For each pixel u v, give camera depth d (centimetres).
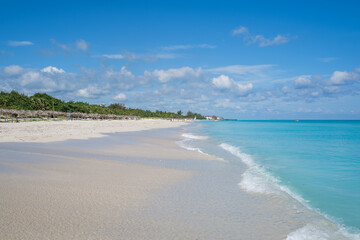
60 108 9738
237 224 585
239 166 1289
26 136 2381
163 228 551
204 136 3456
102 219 585
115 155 1529
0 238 481
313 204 727
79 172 1028
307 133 4284
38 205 655
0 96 8262
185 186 887
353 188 889
